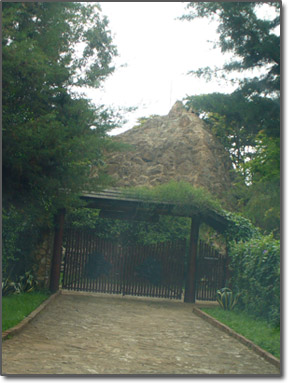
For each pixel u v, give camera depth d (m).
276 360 6.90
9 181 8.55
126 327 9.70
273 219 16.50
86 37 14.30
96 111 12.64
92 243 15.19
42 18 10.35
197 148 26.47
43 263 14.02
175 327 10.14
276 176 16.23
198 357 7.25
